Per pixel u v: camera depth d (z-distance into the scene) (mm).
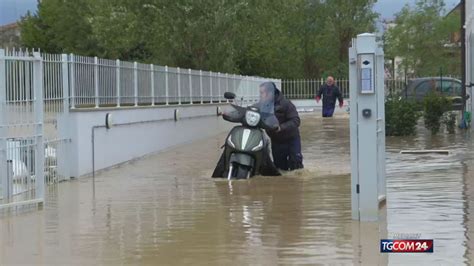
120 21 40312
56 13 61094
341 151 18766
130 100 18469
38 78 11648
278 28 49906
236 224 9516
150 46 42312
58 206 11305
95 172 15797
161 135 20719
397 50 64688
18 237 8953
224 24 38625
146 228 9383
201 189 12867
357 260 7504
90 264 7586
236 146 14102
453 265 7242
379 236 8562
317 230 8984
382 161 10602
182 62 40188
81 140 15062
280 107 14688
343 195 11711
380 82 10430
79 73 15367
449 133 22656
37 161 11320
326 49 58594
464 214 9680
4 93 11273
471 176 13234
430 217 9539
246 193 12242
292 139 14719
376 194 9422
